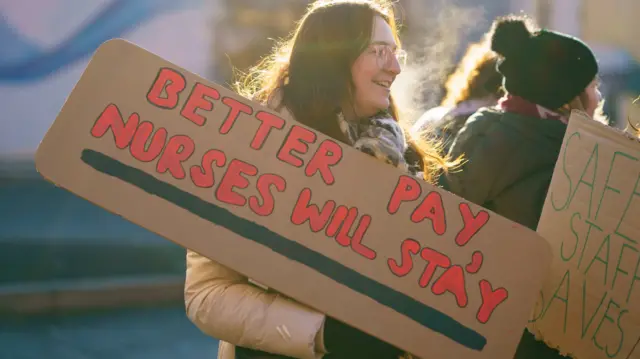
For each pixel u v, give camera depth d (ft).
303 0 43.14
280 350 7.41
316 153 7.49
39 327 26.84
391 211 7.46
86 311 28.81
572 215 8.40
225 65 43.09
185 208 7.43
